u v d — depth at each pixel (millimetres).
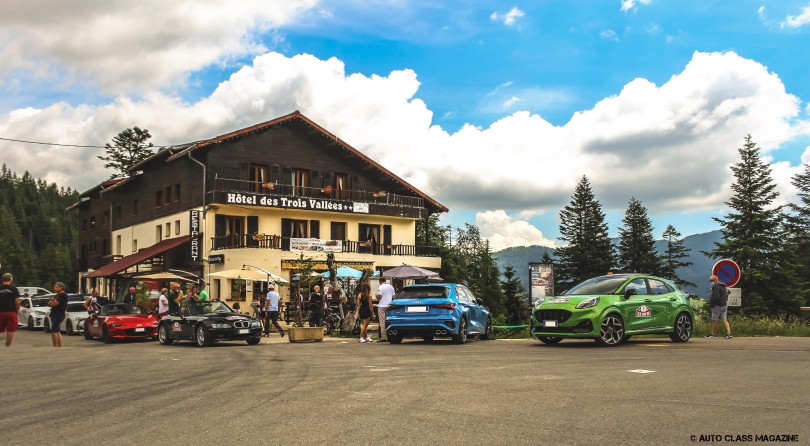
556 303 16266
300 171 47031
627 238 74188
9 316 19016
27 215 193250
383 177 50438
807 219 65438
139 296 34344
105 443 6090
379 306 20875
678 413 6961
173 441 6113
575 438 5922
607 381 9469
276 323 24625
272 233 44906
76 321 28594
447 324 18000
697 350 14531
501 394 8414
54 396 8992
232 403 8125
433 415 7082
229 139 43781
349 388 9211
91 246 64062
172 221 47062
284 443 5938
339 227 48250
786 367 10953
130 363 13695
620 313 16125
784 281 48281
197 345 21094
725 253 49594
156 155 46844
